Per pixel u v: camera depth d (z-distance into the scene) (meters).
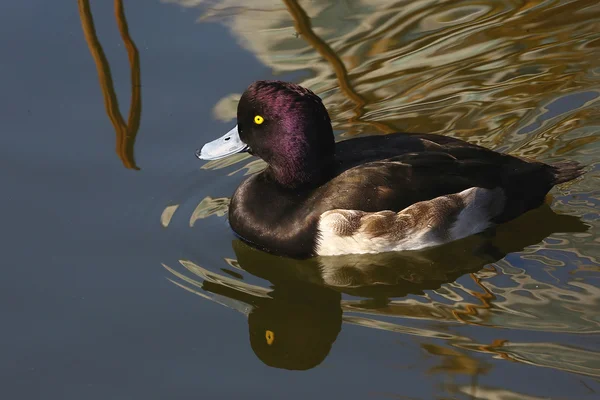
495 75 12.66
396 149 9.81
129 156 11.26
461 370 8.15
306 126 9.48
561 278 9.25
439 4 13.89
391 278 9.71
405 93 12.43
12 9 13.46
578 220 10.00
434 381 8.07
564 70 12.59
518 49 13.11
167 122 11.72
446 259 9.79
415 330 8.77
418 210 9.45
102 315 9.08
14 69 12.34
